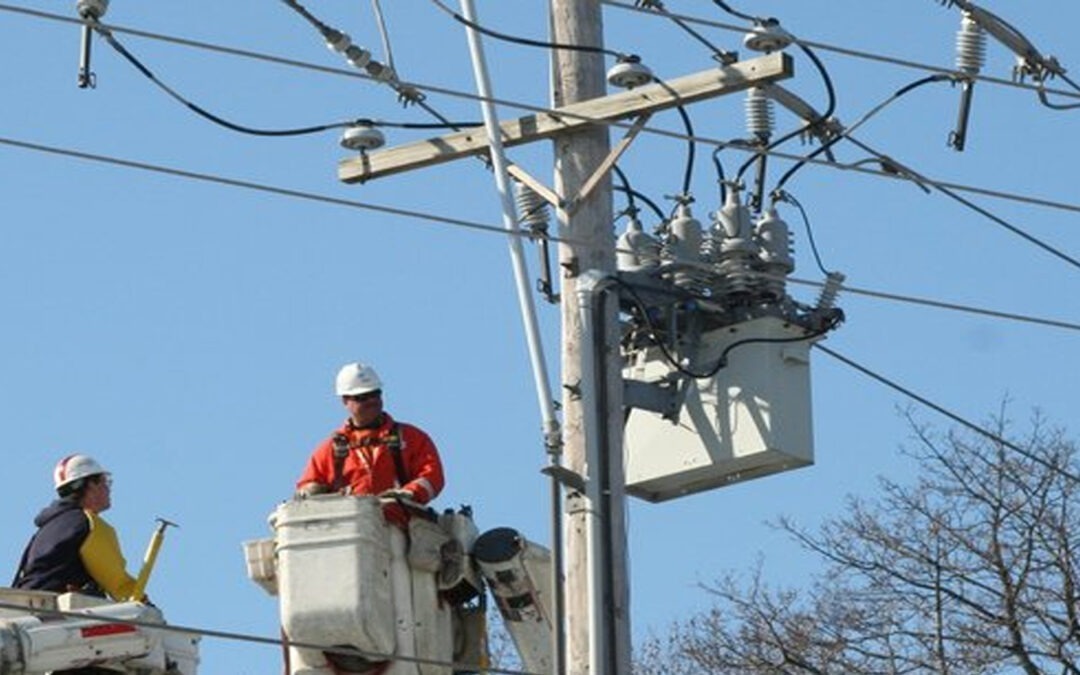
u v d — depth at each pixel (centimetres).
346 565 2519
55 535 2675
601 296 2575
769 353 2731
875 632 4231
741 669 4397
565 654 2484
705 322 2748
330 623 2509
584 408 2539
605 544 2502
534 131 2634
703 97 2614
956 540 4231
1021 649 4100
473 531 2652
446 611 2614
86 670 2612
